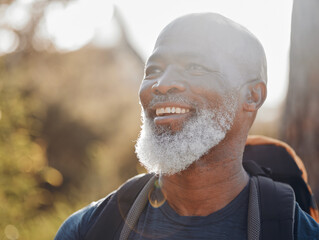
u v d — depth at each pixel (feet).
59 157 30.86
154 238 3.92
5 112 13.99
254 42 4.18
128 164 28.91
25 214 14.20
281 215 3.70
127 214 4.13
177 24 4.06
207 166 3.88
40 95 29.73
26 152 14.25
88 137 31.91
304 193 4.74
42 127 30.68
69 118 31.35
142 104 4.02
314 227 3.79
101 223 4.11
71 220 4.44
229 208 3.92
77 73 33.42
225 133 3.88
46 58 29.86
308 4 7.69
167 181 4.05
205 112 3.78
